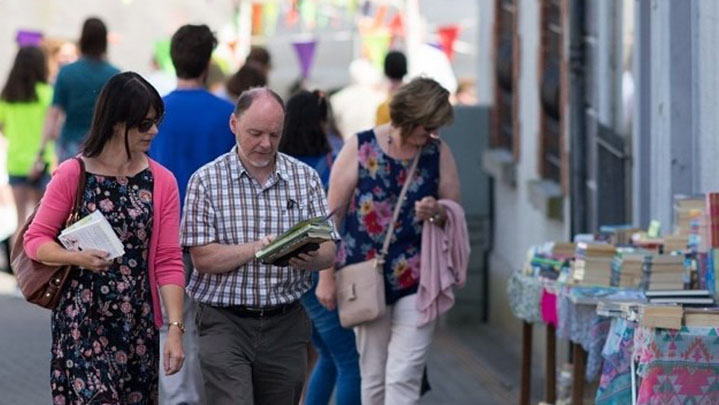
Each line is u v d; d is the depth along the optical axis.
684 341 14.90
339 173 17.70
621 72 23.75
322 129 19.88
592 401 19.83
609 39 24.16
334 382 19.56
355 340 18.83
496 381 24.75
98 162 14.27
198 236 15.22
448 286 17.61
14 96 33.47
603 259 18.20
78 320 14.16
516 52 29.03
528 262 19.95
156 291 14.53
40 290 14.17
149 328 14.48
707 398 14.95
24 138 33.62
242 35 48.62
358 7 45.25
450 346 28.08
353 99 35.41
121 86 14.12
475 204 30.95
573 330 17.95
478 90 33.78
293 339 15.66
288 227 15.42
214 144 19.09
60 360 14.22
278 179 15.44
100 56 29.69
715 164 19.17
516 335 28.34
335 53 48.16
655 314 14.90
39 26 50.53
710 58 19.38
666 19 20.22
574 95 23.17
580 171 23.25
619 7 23.84
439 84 17.52
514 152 29.08
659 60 20.61
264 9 47.62
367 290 17.58
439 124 17.33
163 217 14.48
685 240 18.00
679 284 17.52
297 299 15.58
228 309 15.44
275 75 47.84
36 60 33.50
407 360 17.67
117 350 14.28
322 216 15.62
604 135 23.33
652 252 17.97
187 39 19.09
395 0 43.84
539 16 26.97
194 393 18.77
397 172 17.69
